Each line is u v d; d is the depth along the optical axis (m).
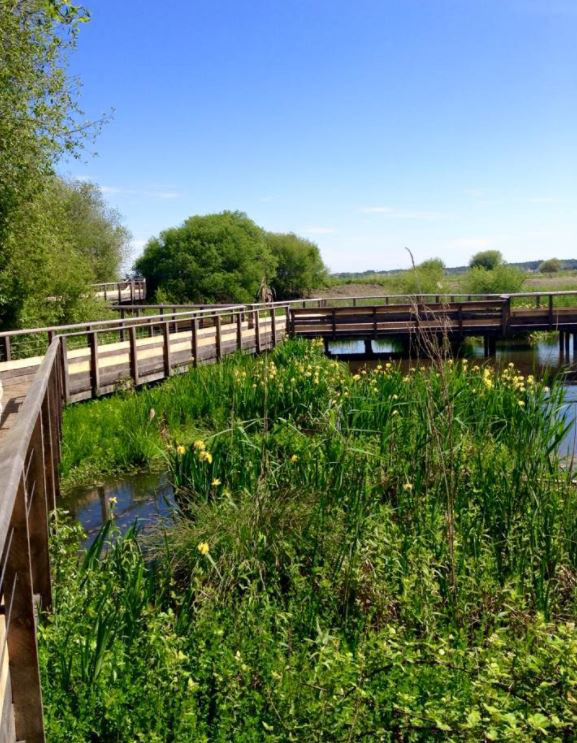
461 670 3.19
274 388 9.95
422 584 4.18
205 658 3.38
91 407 10.79
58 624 3.68
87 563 4.35
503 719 2.59
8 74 15.61
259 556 4.62
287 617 3.95
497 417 7.97
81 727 2.92
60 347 10.73
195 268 43.50
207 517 5.11
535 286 43.66
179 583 4.62
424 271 35.16
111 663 3.28
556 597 4.25
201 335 15.82
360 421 7.72
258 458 6.12
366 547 4.64
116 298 39.59
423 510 5.31
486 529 5.01
